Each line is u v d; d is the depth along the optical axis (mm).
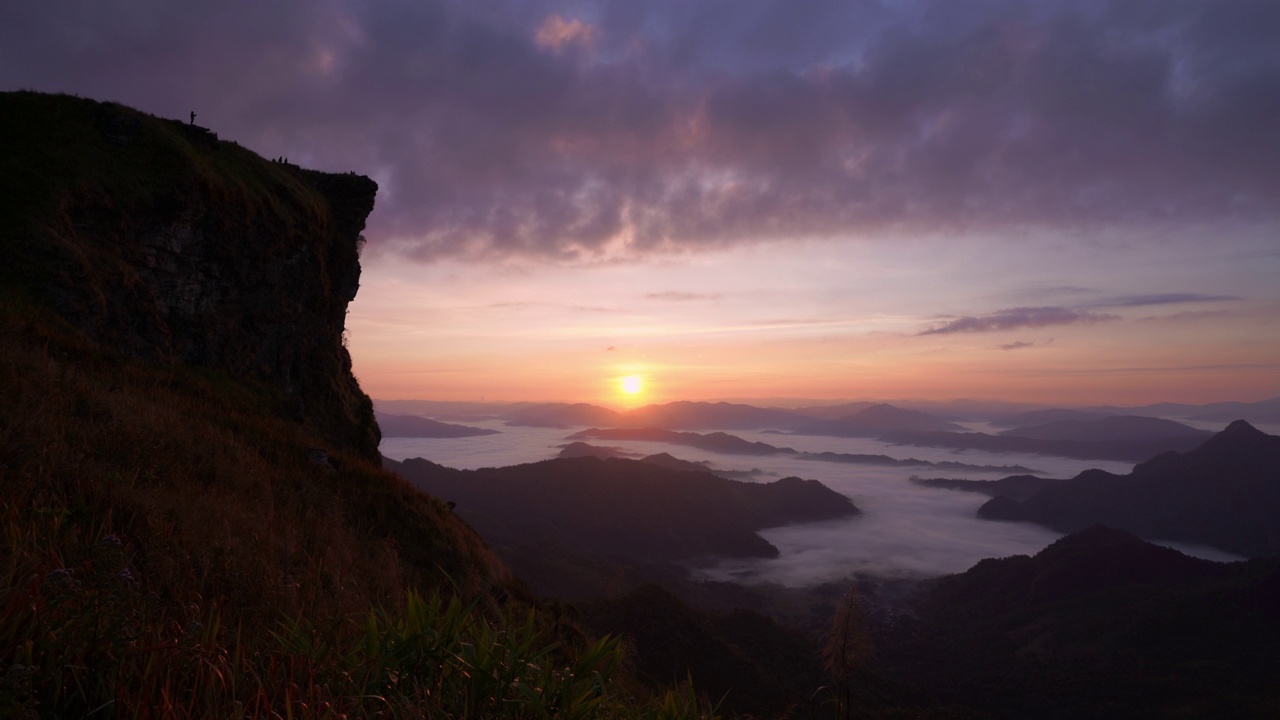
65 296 18578
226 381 24594
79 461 6754
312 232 30562
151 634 2469
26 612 2199
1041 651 159500
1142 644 154375
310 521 10055
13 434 6949
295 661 2648
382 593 7363
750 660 62781
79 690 2039
